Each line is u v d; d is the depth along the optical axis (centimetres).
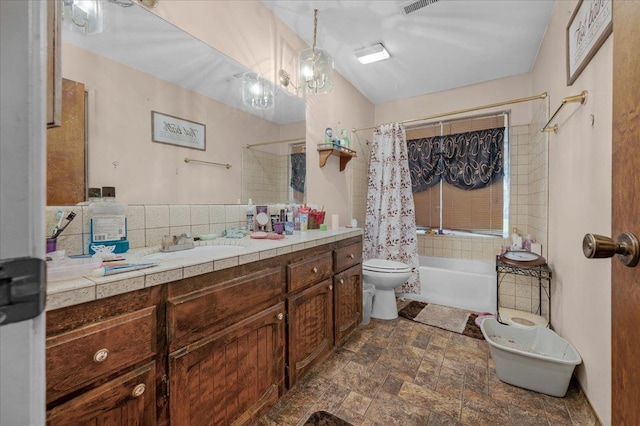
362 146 325
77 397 66
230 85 168
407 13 194
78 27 108
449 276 273
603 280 121
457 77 285
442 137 315
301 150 228
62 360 63
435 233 321
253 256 114
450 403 139
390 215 294
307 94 233
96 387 69
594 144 128
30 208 27
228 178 169
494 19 199
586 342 137
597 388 125
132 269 79
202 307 94
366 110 335
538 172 231
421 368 168
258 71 185
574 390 146
